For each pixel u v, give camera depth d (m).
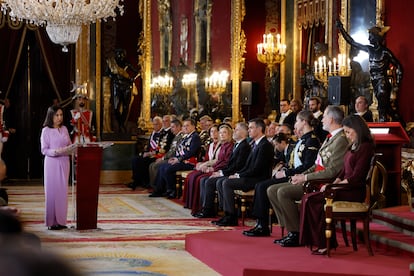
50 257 0.74
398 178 9.42
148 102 18.95
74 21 12.04
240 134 10.62
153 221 10.90
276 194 7.92
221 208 10.59
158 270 7.07
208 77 17.39
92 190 9.87
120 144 18.50
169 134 16.02
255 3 17.69
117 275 6.71
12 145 19.39
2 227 0.94
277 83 16.42
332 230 7.24
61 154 9.87
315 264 6.57
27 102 19.36
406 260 6.77
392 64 11.61
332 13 14.01
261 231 8.44
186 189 12.77
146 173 16.59
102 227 10.20
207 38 17.44
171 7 18.42
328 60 14.02
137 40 19.69
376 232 7.72
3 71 18.70
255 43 17.69
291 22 15.86
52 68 19.02
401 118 11.54
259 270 6.29
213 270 7.20
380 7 12.12
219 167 11.67
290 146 9.84
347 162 7.16
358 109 10.84
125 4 19.50
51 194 9.89
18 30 18.80
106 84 18.83
